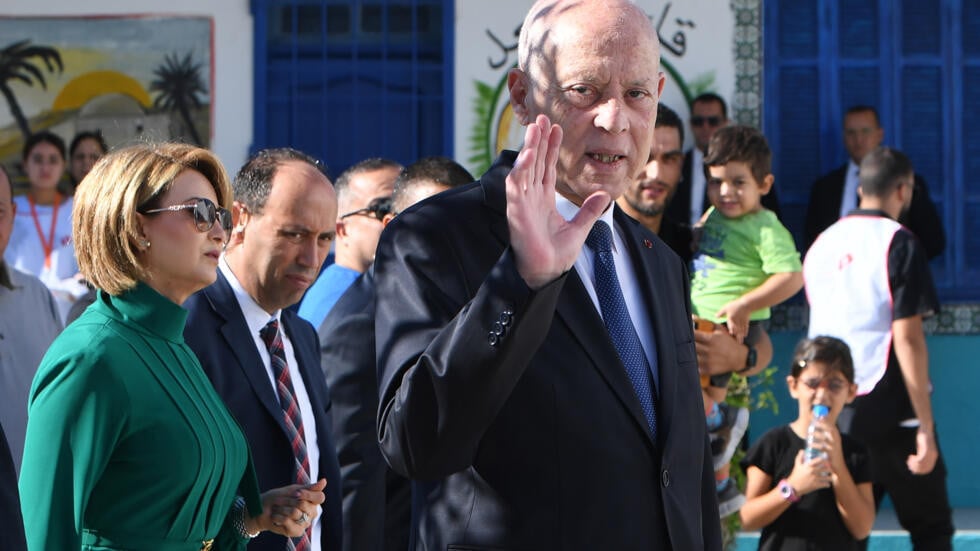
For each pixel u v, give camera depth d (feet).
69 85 32.50
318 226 13.99
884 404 25.41
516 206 9.43
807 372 21.40
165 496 10.80
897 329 25.34
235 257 14.03
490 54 32.48
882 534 27.30
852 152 31.53
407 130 32.94
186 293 11.52
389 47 32.83
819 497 21.13
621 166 10.94
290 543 13.53
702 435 11.77
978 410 31.81
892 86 32.65
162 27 32.53
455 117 32.53
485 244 10.84
